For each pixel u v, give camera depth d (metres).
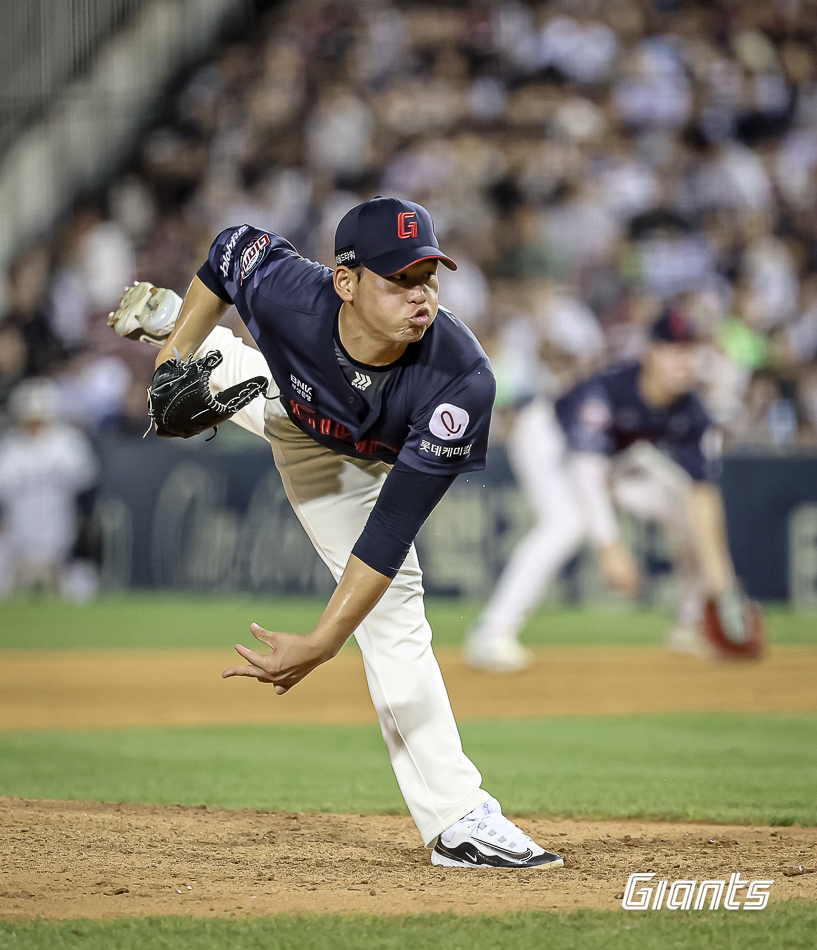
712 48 59.25
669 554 47.84
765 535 46.16
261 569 48.28
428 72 61.31
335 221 56.75
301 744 24.38
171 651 38.75
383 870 12.95
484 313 52.19
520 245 53.22
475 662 34.31
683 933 10.43
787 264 52.94
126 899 11.58
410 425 12.25
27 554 49.22
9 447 48.97
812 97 58.03
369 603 12.16
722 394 46.97
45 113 60.91
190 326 13.98
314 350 12.32
